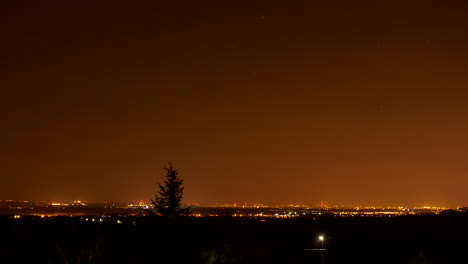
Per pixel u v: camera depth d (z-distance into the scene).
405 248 57.16
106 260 33.06
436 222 94.50
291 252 49.97
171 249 38.47
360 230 79.38
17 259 34.22
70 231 45.34
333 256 49.97
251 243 50.16
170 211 60.75
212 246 40.81
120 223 59.81
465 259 48.47
